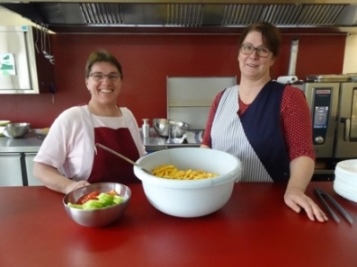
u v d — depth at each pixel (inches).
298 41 92.9
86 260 24.3
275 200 35.5
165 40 94.0
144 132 89.3
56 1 65.0
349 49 95.8
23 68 82.7
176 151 39.5
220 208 32.9
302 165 37.4
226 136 44.9
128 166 47.1
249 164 43.5
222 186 29.2
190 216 30.2
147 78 96.8
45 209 33.7
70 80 95.3
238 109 44.3
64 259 24.5
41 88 86.0
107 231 28.7
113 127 47.5
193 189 28.0
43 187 40.3
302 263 23.8
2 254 25.2
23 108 96.5
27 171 79.6
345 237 27.5
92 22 84.9
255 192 38.1
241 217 31.4
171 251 25.5
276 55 42.1
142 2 66.5
